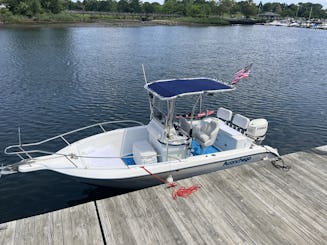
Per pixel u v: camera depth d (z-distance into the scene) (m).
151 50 37.66
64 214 5.56
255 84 21.91
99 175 6.64
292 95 19.25
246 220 5.55
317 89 20.88
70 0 103.62
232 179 6.93
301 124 14.37
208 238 5.07
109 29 66.69
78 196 8.23
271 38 61.03
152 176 6.96
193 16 109.19
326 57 36.50
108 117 14.58
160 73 24.64
